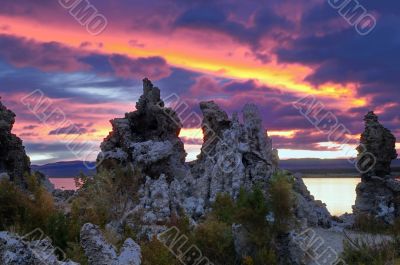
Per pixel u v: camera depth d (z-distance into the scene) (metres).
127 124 43.25
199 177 39.31
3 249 8.62
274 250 20.77
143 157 39.00
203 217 32.62
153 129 44.12
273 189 21.50
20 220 20.03
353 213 39.12
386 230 32.56
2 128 40.50
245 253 21.14
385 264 20.06
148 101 44.19
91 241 11.25
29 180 25.50
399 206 36.34
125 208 27.02
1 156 40.47
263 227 21.08
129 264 11.16
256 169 35.97
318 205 37.50
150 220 30.64
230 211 24.75
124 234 22.36
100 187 28.19
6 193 20.98
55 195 43.91
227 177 35.88
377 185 38.66
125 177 29.75
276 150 38.00
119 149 41.47
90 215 24.17
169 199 34.22
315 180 148.88
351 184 112.44
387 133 39.44
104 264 11.04
